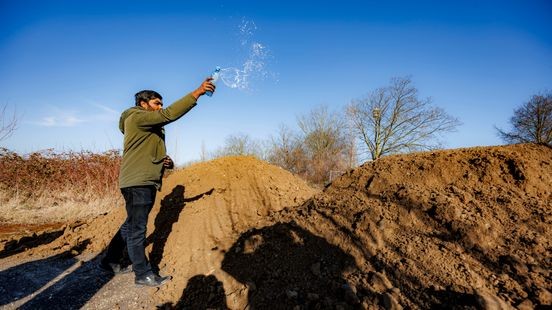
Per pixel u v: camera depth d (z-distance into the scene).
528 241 2.13
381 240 2.43
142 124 2.62
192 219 3.72
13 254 3.66
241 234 3.21
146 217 2.72
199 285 2.62
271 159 28.86
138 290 2.71
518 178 2.72
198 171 5.09
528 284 1.86
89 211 6.63
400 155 3.57
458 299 1.82
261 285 2.38
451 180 2.89
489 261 2.07
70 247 3.75
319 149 28.59
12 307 2.43
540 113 25.53
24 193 7.82
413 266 2.13
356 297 1.96
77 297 2.60
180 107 2.61
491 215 2.39
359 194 3.08
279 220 3.20
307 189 5.25
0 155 8.12
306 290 2.19
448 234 2.31
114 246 2.99
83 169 8.12
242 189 4.55
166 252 3.34
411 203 2.65
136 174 2.60
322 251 2.51
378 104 26.84
